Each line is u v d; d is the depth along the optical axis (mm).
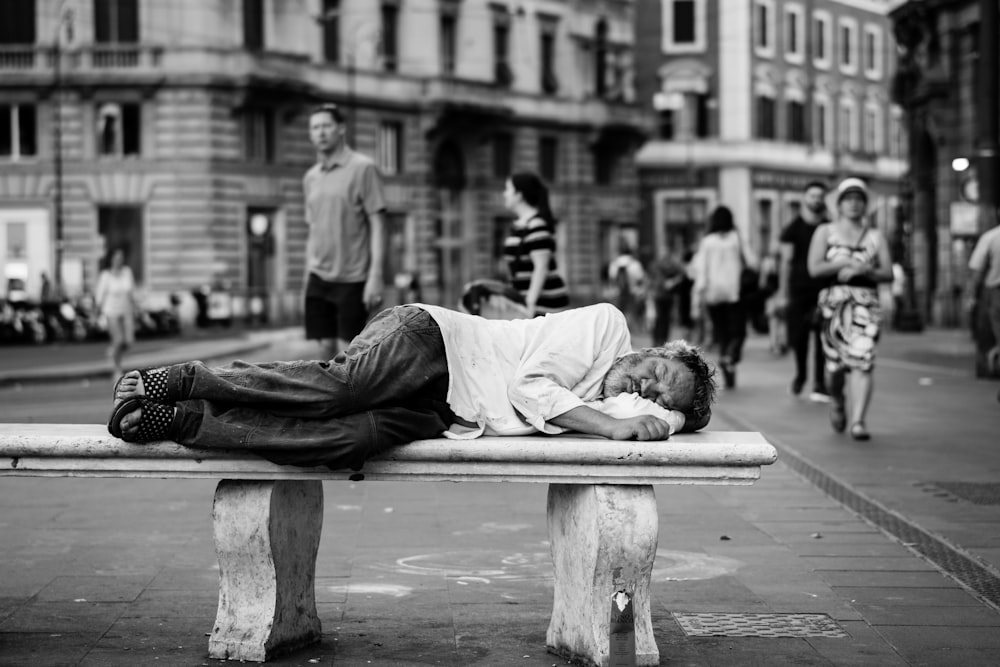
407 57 48656
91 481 8836
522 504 7895
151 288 41469
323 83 45219
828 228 11023
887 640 4879
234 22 42562
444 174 50062
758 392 15781
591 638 4430
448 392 4559
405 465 4406
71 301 36938
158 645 4734
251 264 43188
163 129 41344
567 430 4625
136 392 4312
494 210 51750
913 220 38000
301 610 4734
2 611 5211
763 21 64062
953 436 11203
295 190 44094
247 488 4512
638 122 56406
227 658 4555
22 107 41625
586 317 4801
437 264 49531
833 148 68500
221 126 41812
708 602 5441
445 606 5355
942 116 35031
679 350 4844
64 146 41469
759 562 6211
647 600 4488
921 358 22266
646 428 4465
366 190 9633
